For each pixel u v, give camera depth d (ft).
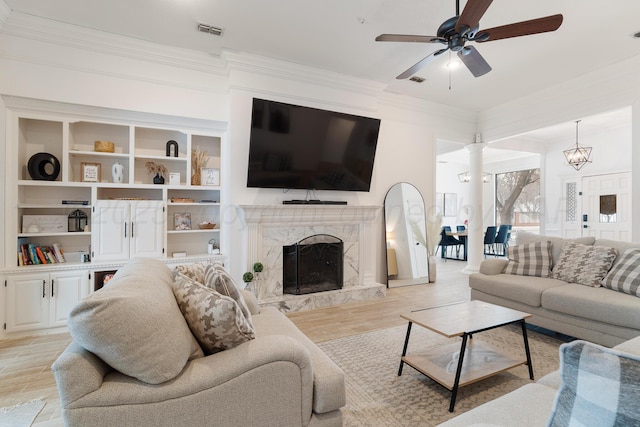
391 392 6.68
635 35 10.41
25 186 10.48
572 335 8.66
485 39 7.75
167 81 11.42
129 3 8.92
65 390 3.26
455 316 7.22
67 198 11.03
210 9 9.21
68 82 10.18
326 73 13.07
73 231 10.80
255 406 3.98
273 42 10.98
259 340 4.37
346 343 9.14
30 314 9.61
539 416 3.57
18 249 9.91
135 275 4.63
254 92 12.09
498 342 9.15
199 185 12.28
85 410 3.30
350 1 8.86
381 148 16.07
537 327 10.34
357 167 13.83
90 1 8.82
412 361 7.09
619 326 7.75
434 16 9.55
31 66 9.77
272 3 8.94
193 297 4.56
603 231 20.63
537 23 7.09
